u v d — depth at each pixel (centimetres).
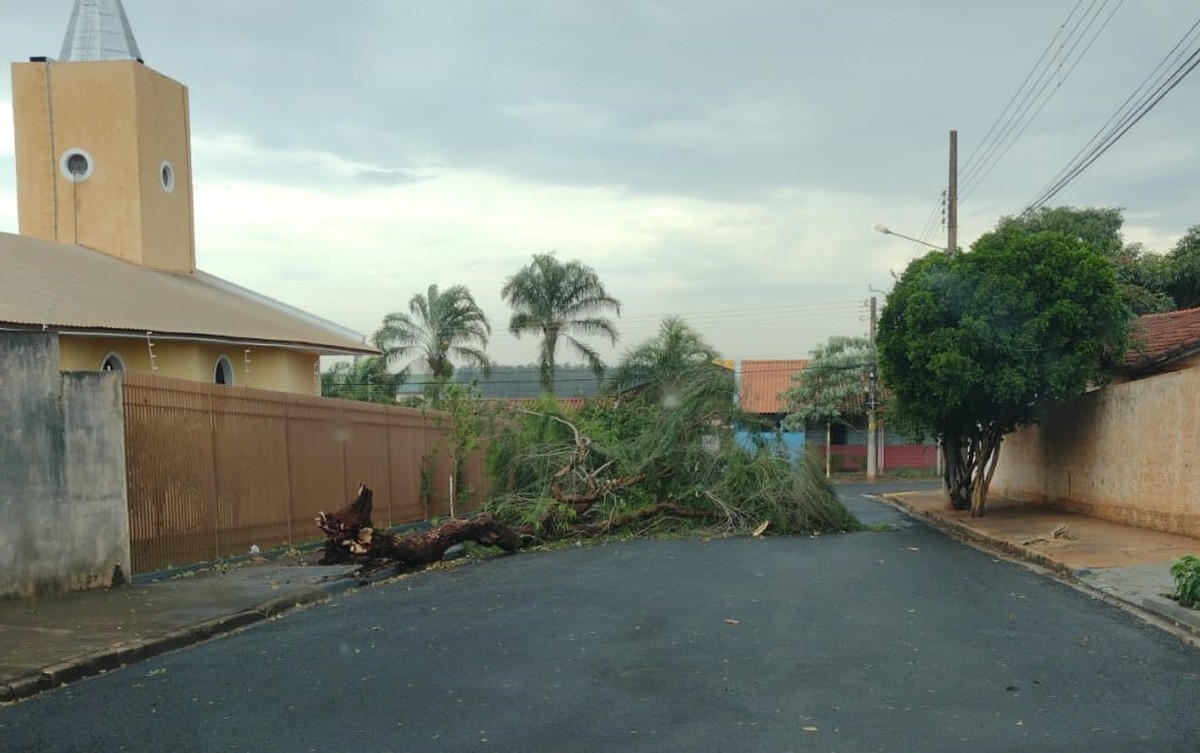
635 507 2081
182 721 654
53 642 891
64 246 2292
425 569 1547
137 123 2486
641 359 2436
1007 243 1959
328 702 691
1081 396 2119
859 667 777
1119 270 3388
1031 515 2178
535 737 601
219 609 1071
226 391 1507
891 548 1684
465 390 2520
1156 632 925
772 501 2012
